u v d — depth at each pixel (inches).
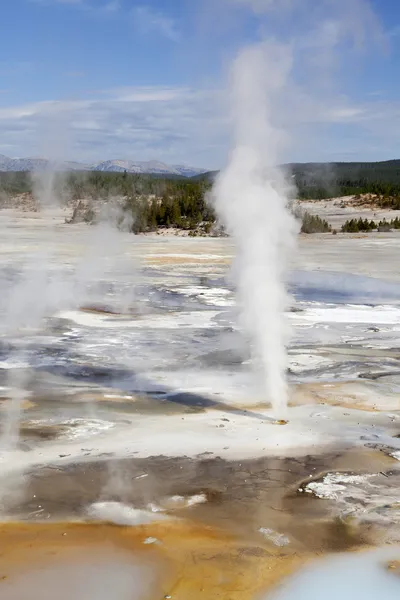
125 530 318.0
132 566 288.0
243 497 354.0
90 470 384.2
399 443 433.4
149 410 493.0
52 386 555.2
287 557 298.4
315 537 315.9
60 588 271.3
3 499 346.6
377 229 2452.0
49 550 299.6
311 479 378.0
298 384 568.4
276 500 352.2
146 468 388.5
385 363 642.8
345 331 796.0
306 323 843.4
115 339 741.9
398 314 913.5
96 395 530.3
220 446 422.6
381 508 345.1
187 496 354.9
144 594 268.7
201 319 861.8
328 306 974.4
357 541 312.8
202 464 394.9
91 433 442.3
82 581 276.1
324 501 351.9
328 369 618.5
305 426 462.0
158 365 627.8
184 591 271.4
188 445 423.2
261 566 290.7
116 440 430.3
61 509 337.4
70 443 424.2
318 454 412.8
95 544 305.0
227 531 319.6
